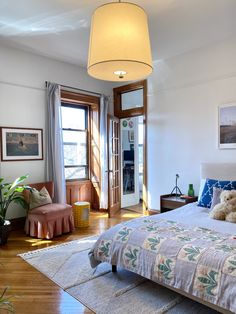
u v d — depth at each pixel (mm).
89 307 2176
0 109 4188
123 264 2486
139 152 6551
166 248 2229
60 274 2746
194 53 4391
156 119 4992
